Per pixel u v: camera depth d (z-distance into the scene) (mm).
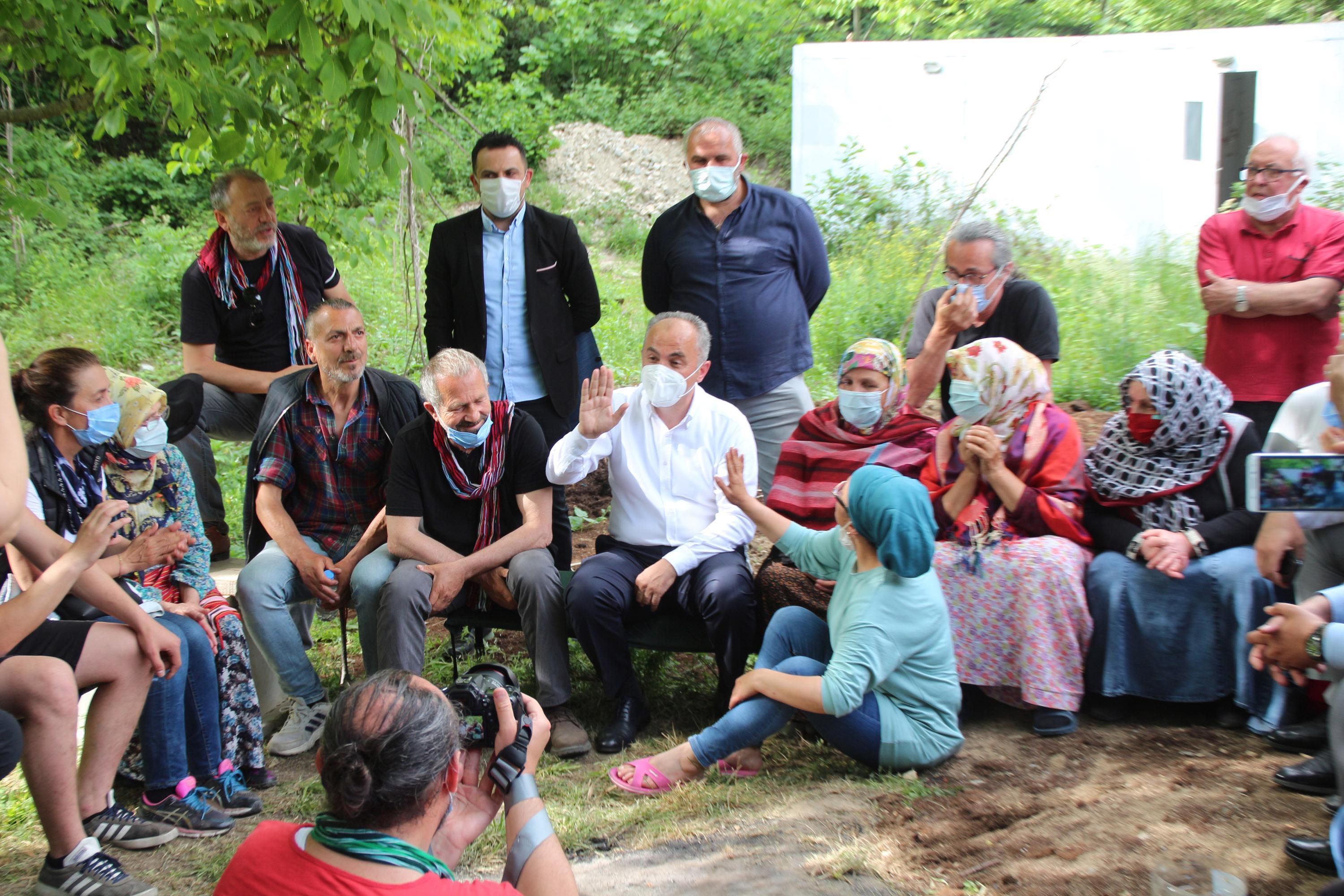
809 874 3107
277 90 5340
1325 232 4578
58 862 3105
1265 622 3682
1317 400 3701
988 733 3895
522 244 5086
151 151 16031
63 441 3605
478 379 4098
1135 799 3332
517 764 2273
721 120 4883
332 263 5707
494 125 15594
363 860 1865
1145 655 3812
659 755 3748
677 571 4105
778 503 4312
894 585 3543
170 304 11453
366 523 4559
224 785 3668
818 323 9273
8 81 5715
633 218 14828
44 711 3008
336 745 1906
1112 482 3959
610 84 18125
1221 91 9336
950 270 4422
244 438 5691
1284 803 3234
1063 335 8156
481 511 4312
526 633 4156
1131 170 9656
